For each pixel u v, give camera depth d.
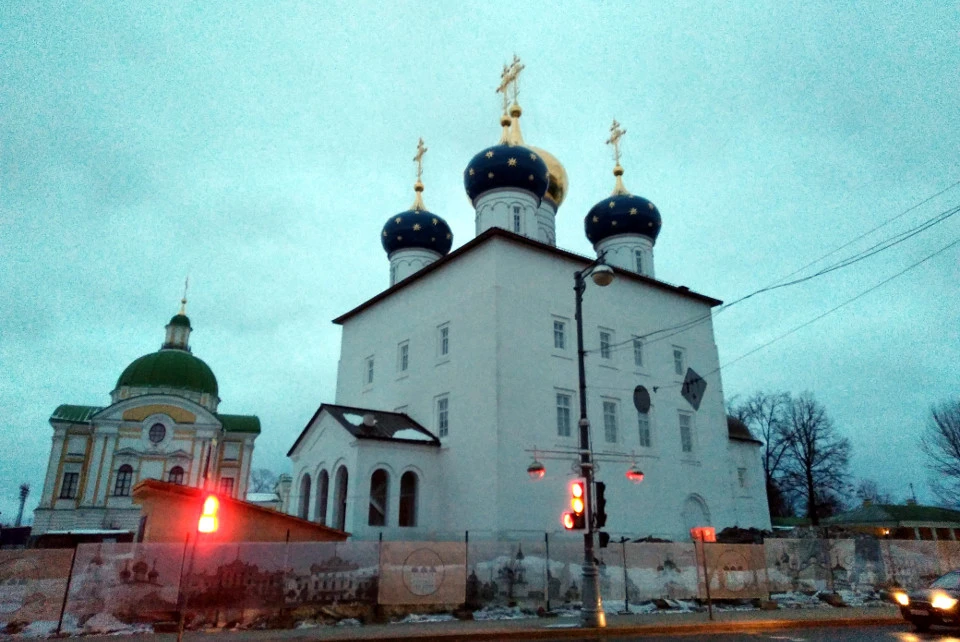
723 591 22.48
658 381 35.69
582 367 18.47
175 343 70.94
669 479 33.72
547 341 31.41
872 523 56.34
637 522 31.38
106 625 15.88
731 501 36.72
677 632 16.77
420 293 35.59
